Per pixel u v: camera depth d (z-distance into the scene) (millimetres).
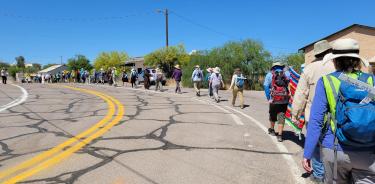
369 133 2756
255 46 31438
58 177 5258
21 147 7031
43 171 5523
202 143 7379
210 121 10250
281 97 7629
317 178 4992
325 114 3080
